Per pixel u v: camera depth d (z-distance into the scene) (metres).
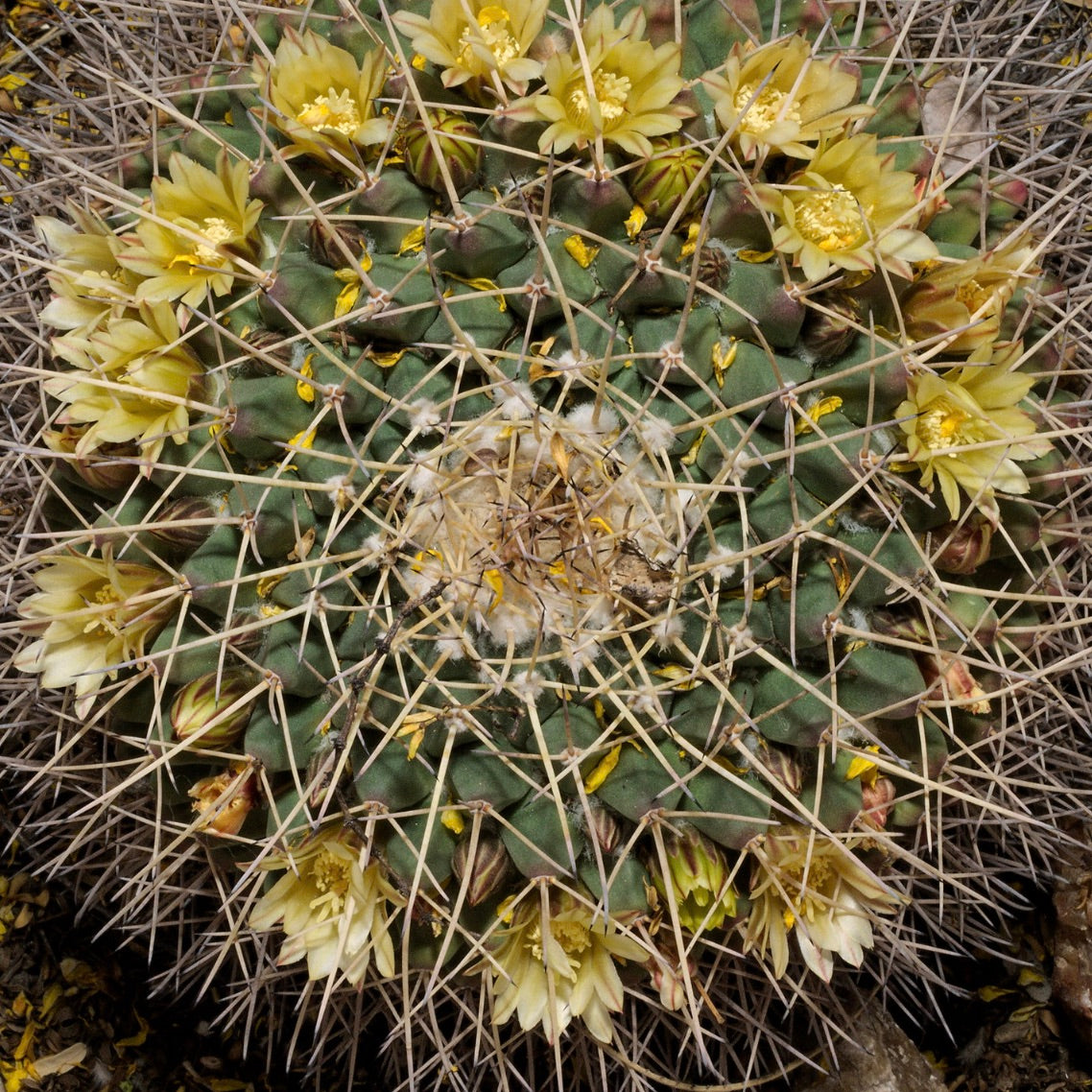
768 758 0.19
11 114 0.28
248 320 0.20
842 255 0.18
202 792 0.19
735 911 0.20
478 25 0.19
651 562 0.18
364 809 0.19
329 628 0.19
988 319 0.19
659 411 0.19
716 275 0.18
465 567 0.18
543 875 0.19
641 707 0.18
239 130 0.20
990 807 0.20
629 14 0.19
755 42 0.20
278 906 0.20
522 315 0.19
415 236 0.19
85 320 0.20
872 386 0.18
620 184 0.18
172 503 0.20
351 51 0.20
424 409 0.18
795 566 0.18
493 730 0.19
